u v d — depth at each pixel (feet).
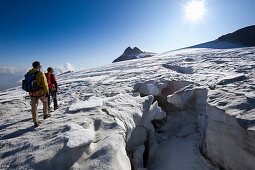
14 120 14.79
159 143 19.63
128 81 38.01
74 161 7.57
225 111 12.03
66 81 57.52
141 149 15.62
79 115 13.32
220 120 12.53
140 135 17.83
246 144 10.00
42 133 10.30
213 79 25.82
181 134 21.30
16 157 7.89
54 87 16.89
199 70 38.96
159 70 54.65
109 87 32.42
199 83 24.84
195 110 22.95
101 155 8.02
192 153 15.92
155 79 34.83
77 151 7.93
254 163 9.50
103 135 10.21
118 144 9.14
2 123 14.43
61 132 9.98
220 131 12.53
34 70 11.79
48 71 16.89
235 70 30.01
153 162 16.66
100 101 16.88
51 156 7.54
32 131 11.07
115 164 7.79
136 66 86.99
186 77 32.48
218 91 16.44
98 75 67.00
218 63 46.73
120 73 60.80
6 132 11.50
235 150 11.10
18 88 57.00
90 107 14.98
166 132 23.82
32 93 11.66
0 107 21.04
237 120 10.50
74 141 8.04
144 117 18.47
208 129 14.12
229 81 19.92
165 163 15.76
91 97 22.58
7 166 7.30
